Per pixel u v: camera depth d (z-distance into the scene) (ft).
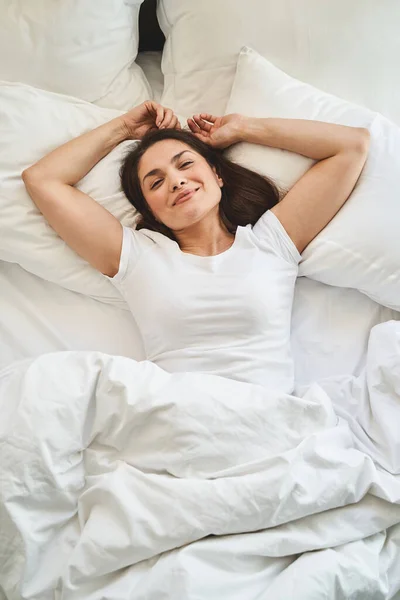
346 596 2.87
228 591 2.82
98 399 3.34
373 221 3.88
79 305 4.17
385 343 3.61
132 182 4.06
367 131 3.98
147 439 3.26
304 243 4.07
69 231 3.92
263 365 3.75
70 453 3.25
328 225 4.01
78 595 2.89
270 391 3.38
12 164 3.99
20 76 4.24
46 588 2.97
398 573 3.04
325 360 4.00
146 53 5.16
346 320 4.09
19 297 4.13
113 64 4.39
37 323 4.09
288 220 4.01
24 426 3.17
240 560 2.91
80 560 2.92
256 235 4.04
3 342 4.01
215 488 2.98
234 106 4.35
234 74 4.51
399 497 3.07
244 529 2.98
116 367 3.41
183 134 4.08
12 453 3.11
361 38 4.39
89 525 3.02
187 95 4.58
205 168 4.00
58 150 4.02
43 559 3.08
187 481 3.02
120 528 2.97
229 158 4.25
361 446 3.47
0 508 3.03
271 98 4.25
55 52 4.16
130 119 4.21
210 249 4.09
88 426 3.36
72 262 4.06
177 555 2.87
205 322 3.81
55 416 3.24
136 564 2.97
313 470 3.10
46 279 4.14
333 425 3.38
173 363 3.82
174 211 3.92
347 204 3.98
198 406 3.22
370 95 4.43
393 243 3.85
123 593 2.81
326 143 3.98
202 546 2.90
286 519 3.00
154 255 3.96
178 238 4.14
